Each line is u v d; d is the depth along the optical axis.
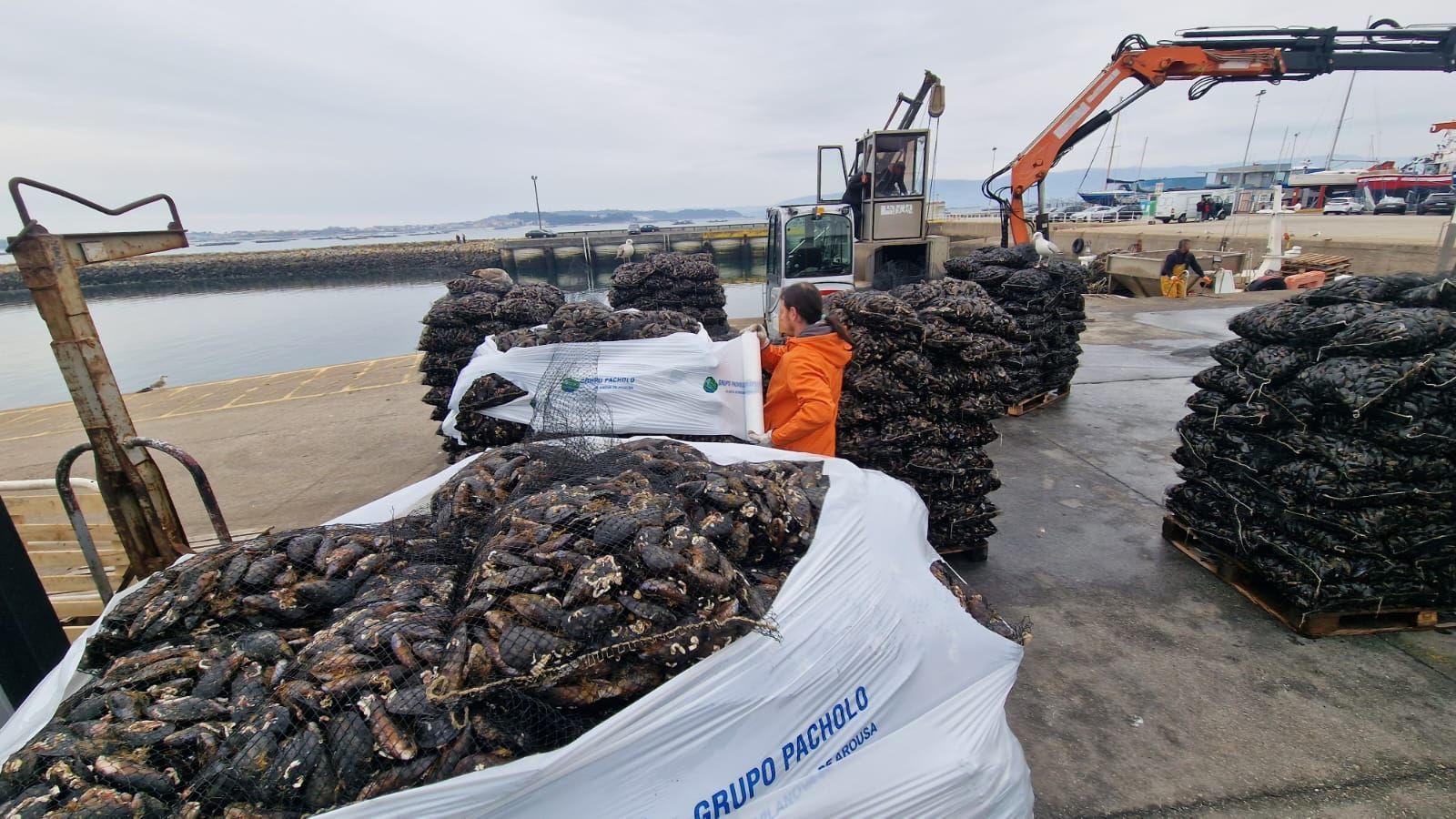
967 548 4.19
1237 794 2.50
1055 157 11.88
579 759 1.37
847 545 1.88
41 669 2.67
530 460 2.24
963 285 4.84
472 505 2.04
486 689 1.39
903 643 1.82
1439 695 2.96
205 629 1.63
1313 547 3.30
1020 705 3.02
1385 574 3.22
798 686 1.59
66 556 3.88
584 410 3.20
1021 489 5.41
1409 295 3.31
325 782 1.29
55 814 1.19
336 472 6.55
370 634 1.49
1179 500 4.24
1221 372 3.86
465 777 1.30
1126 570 4.13
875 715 1.74
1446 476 3.07
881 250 9.70
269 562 1.75
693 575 1.54
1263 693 3.02
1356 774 2.56
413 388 10.03
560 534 1.62
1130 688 3.10
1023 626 2.31
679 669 1.50
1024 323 6.86
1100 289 16.30
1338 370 3.11
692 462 2.24
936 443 3.96
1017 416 7.27
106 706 1.41
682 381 3.68
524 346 3.96
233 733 1.35
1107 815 2.44
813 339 3.16
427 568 1.83
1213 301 14.22
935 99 9.48
